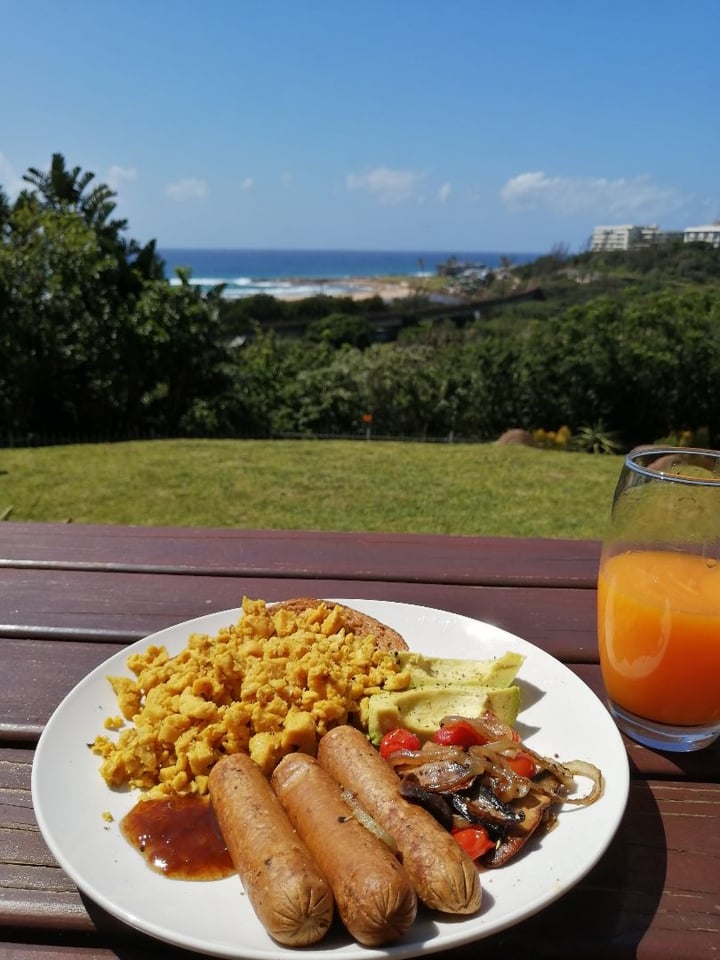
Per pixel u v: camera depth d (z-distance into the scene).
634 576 0.39
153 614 0.56
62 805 0.33
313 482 3.04
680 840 0.34
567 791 0.34
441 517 2.56
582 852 0.30
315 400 6.68
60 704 0.40
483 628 0.49
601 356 6.92
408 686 0.42
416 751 0.35
